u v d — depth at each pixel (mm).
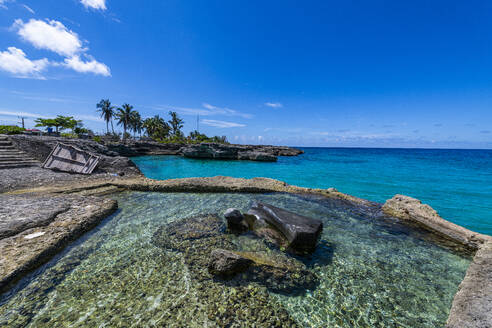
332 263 4441
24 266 3535
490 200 10875
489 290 3113
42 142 13914
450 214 8609
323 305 3238
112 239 5039
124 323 2736
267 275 3832
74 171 11734
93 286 3408
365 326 2898
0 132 24438
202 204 8133
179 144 48281
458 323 2670
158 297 3209
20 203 6246
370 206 8586
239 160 37094
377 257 4770
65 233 4715
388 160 39875
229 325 2746
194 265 4051
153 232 5488
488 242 5000
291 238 4914
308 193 10219
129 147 38938
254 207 6617
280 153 55062
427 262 4621
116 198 8562
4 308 2920
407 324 2953
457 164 31547
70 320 2770
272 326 2787
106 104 54500
